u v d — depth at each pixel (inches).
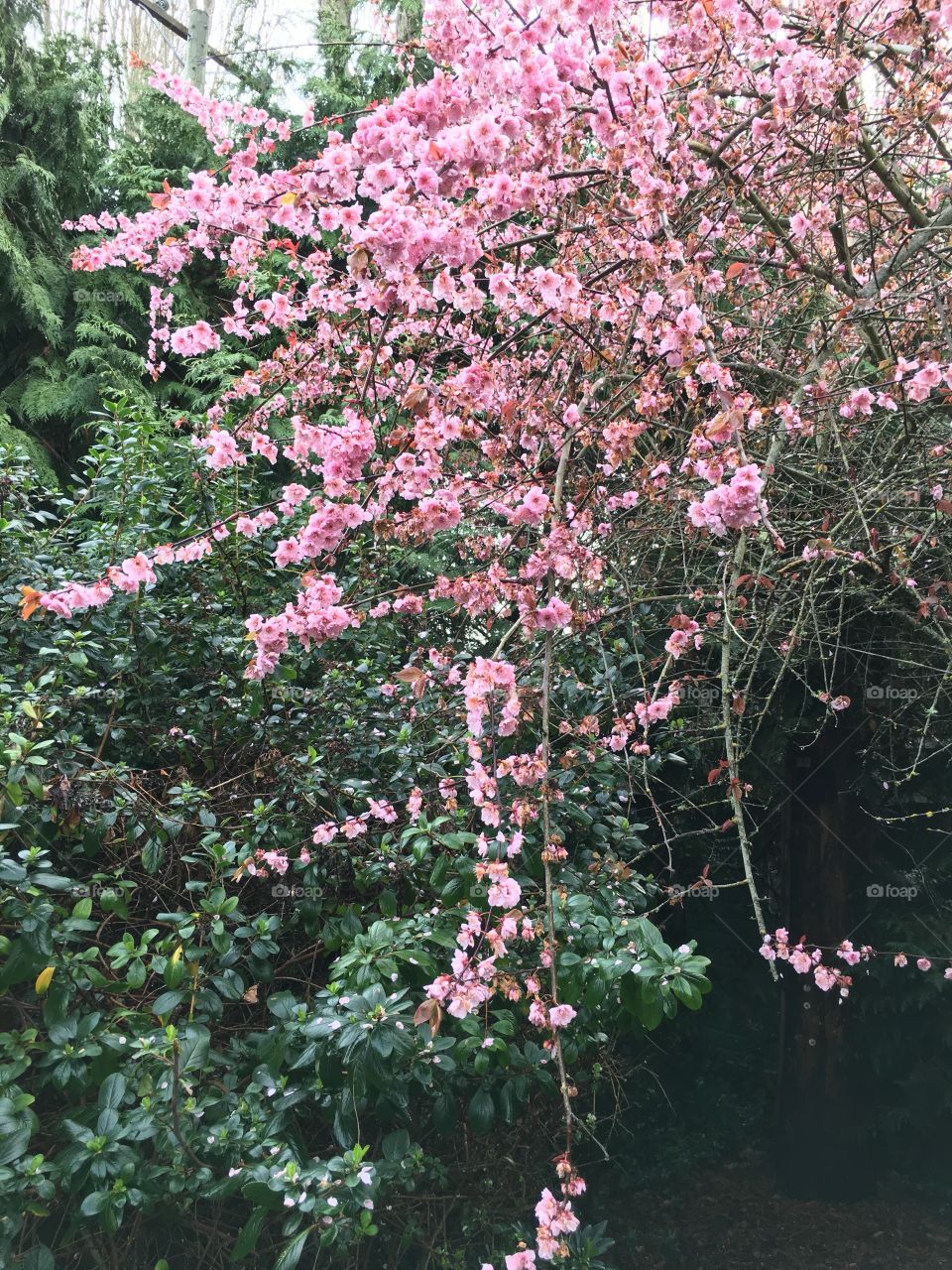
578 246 86.9
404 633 128.8
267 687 107.0
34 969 67.1
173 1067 66.3
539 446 86.8
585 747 104.0
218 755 104.9
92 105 244.5
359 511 74.0
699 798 140.2
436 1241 93.2
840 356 106.3
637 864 138.1
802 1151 130.0
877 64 91.2
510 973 64.1
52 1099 80.9
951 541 104.3
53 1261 61.9
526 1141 102.3
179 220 90.1
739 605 87.1
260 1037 76.8
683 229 83.7
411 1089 82.9
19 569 104.6
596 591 90.8
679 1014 149.9
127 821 82.6
